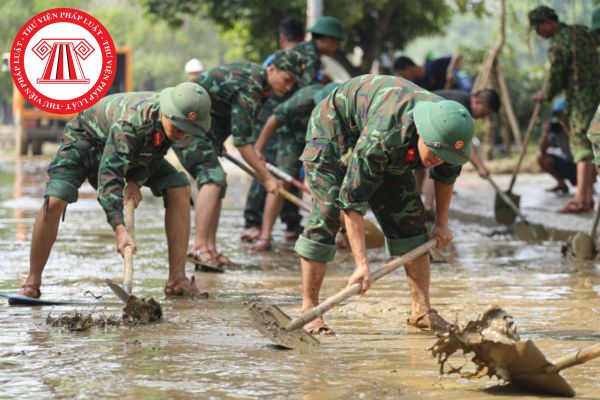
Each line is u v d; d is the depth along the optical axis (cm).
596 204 1691
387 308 830
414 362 629
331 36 1334
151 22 3834
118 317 776
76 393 547
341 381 579
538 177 2425
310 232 739
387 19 3756
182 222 897
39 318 773
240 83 1085
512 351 549
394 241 751
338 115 724
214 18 3659
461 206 1781
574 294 918
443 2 3878
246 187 2511
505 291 936
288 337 671
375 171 679
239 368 609
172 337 703
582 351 540
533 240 1405
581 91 1495
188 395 546
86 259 1141
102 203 798
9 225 1510
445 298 891
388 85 691
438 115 649
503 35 2277
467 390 561
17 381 571
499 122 3125
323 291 936
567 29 1482
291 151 1284
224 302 865
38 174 2950
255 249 1259
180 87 798
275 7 3484
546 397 548
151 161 831
